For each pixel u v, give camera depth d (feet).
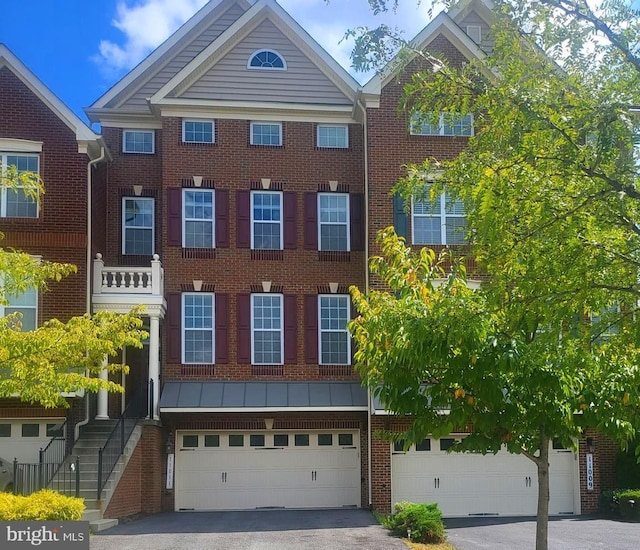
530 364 28.17
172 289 75.92
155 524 60.85
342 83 80.94
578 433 31.17
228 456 74.13
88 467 62.85
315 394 74.43
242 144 78.89
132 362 78.54
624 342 28.78
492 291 29.30
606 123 26.30
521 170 27.53
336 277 78.02
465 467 72.95
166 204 77.00
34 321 69.92
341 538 53.16
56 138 72.38
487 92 30.32
